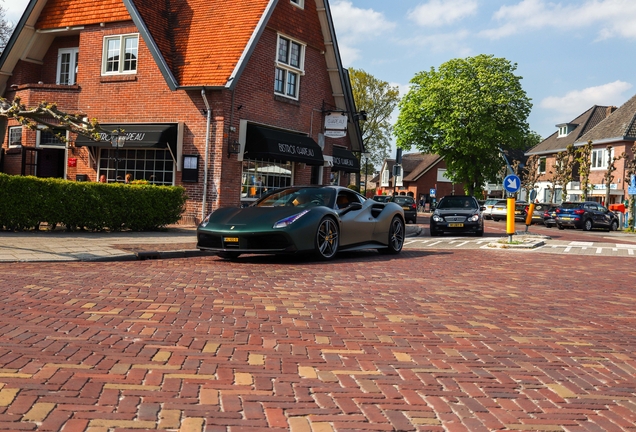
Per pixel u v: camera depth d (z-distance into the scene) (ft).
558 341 15.90
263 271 27.99
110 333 14.57
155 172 60.29
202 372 11.72
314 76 71.56
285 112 66.54
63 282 22.22
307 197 35.17
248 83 60.08
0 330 14.43
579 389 11.81
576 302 22.70
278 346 14.01
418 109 155.22
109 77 61.26
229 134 57.77
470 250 46.52
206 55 58.95
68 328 14.92
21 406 9.51
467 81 149.07
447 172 161.27
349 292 22.49
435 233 67.15
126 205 46.16
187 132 58.23
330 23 71.46
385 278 26.96
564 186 155.12
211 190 57.52
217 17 61.77
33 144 63.46
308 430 9.02
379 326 16.67
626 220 120.37
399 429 9.25
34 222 41.09
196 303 18.95
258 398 10.36
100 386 10.64
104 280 23.13
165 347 13.47
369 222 36.70
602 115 185.06
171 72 57.47
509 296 23.36
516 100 148.77
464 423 9.65
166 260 32.76
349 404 10.26
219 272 27.12
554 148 186.91
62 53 66.54
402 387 11.35
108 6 61.21
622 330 17.79
